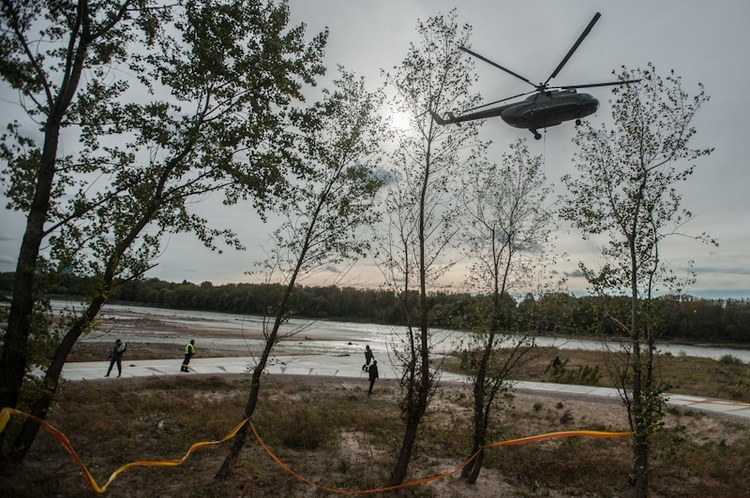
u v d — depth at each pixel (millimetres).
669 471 10438
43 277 7977
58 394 8805
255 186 8805
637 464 7641
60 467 8477
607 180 8398
